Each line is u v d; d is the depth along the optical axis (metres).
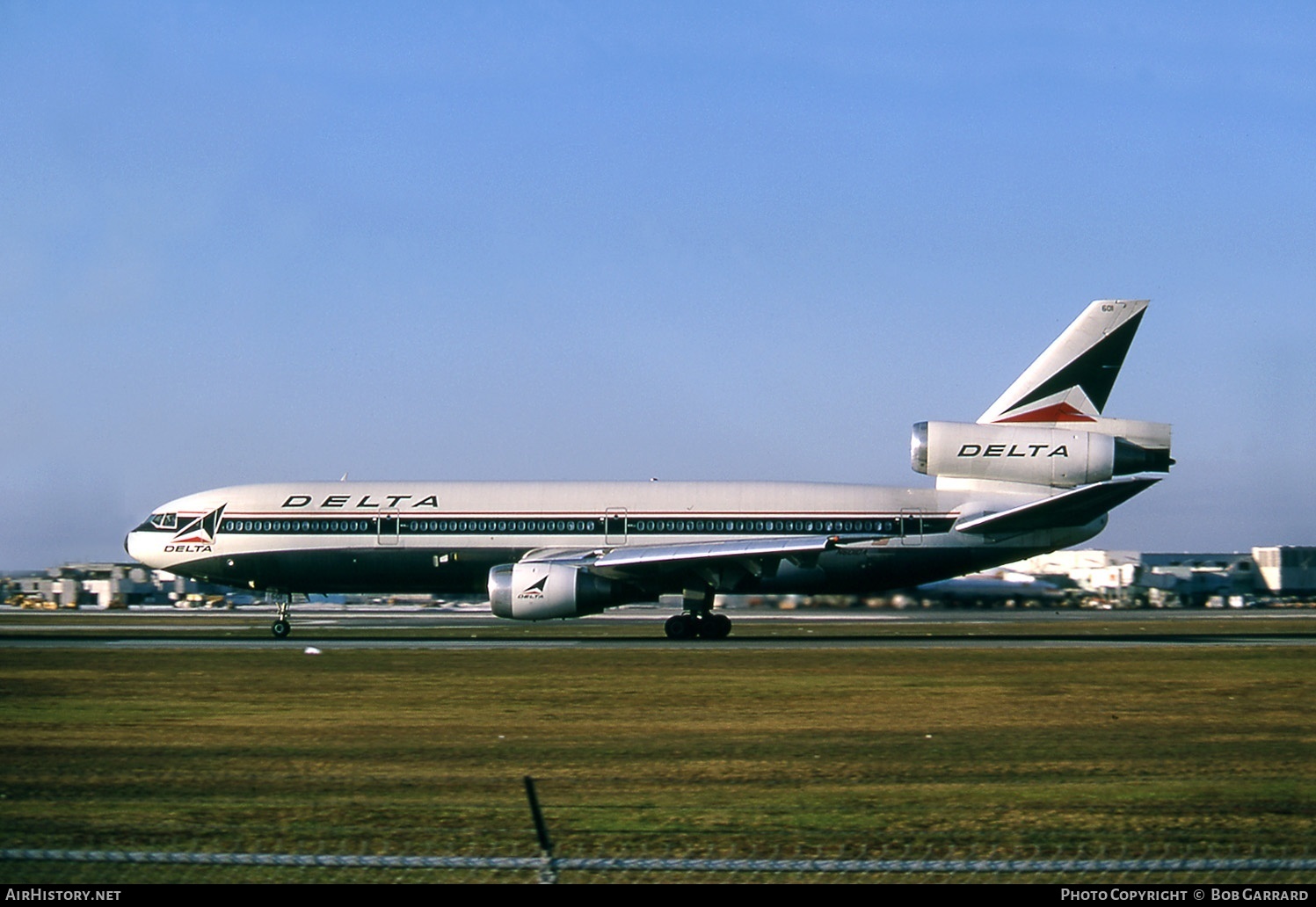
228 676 106.56
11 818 50.34
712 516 156.50
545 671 111.00
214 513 163.38
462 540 159.00
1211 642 149.50
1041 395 154.38
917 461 154.50
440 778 59.53
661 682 101.38
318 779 59.28
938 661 120.19
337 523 161.00
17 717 80.50
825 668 113.06
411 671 111.06
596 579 144.62
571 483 160.88
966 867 32.53
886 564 153.75
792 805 53.38
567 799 54.62
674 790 56.59
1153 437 154.38
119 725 77.06
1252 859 43.75
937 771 61.44
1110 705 86.94
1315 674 108.12
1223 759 64.81
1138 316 153.38
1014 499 154.50
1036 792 56.41
